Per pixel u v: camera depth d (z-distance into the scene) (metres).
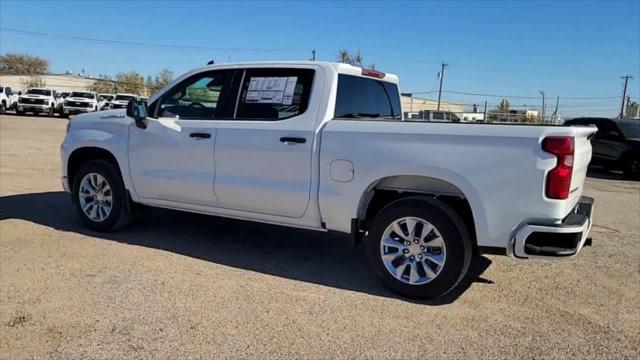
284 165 4.96
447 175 4.26
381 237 4.53
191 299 4.25
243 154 5.17
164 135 5.64
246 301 4.25
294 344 3.54
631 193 11.94
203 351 3.41
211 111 5.50
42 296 4.21
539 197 4.02
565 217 4.13
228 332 3.69
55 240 5.81
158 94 5.88
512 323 4.01
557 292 4.72
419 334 3.77
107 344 3.46
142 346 3.45
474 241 4.42
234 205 5.32
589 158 4.78
